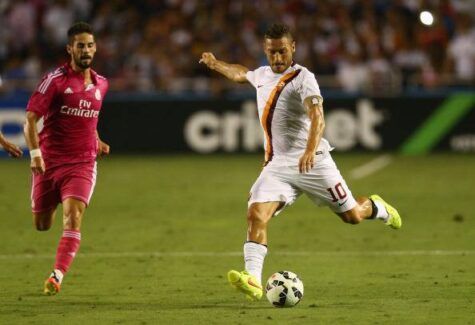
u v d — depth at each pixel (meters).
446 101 83.75
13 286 34.09
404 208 54.69
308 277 35.66
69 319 28.45
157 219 51.41
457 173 70.31
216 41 89.62
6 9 94.12
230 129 83.56
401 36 89.75
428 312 29.14
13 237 45.72
